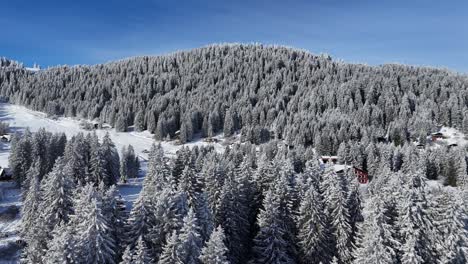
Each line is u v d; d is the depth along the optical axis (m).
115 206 47.09
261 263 50.34
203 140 176.12
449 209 44.66
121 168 102.69
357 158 122.00
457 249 43.69
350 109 176.12
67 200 51.12
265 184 60.75
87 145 91.50
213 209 54.84
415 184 47.69
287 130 162.75
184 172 54.78
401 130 150.88
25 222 58.91
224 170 61.09
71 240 38.47
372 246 42.47
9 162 100.25
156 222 45.50
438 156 117.12
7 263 55.38
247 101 198.62
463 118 160.75
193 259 40.19
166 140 175.25
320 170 66.62
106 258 40.81
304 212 51.81
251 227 58.59
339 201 51.88
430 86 194.38
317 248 50.50
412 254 41.44
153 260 42.97
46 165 90.00
